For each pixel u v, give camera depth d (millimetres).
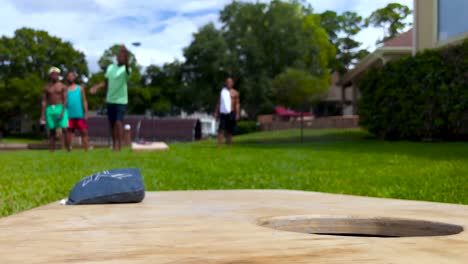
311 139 17391
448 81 12836
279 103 45406
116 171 1881
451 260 762
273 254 798
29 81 49719
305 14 49812
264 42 45250
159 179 5211
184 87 48000
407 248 844
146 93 58500
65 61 53344
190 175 5645
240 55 44938
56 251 847
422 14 14742
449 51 12781
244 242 909
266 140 18453
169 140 32531
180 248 861
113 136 10562
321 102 49656
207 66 45062
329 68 48625
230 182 5039
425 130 13359
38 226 1204
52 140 11133
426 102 13258
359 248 842
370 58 21250
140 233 1055
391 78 14664
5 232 1100
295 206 1697
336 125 25578
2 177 5512
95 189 1756
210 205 1724
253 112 46906
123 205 1721
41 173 5934
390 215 1461
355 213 1496
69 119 10930
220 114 12188
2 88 50000
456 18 13297
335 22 47438
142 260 764
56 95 10719
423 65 13391
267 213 1473
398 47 18531
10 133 57031
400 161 7359
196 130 36938
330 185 4746
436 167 6125
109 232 1076
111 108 10383
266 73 44406
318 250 827
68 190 4379
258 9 45031
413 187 4480
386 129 14938
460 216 1455
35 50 51875
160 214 1443
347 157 8422
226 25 46219
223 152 9992
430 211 1578
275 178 5363
